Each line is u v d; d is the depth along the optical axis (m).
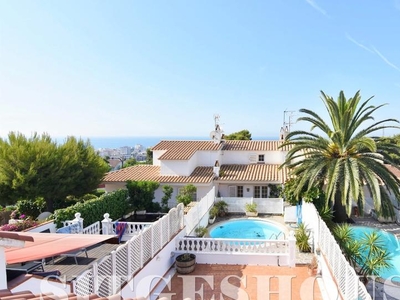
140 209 32.00
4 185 27.75
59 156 30.23
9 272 9.95
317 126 28.98
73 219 19.80
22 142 29.22
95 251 15.70
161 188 35.38
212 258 18.89
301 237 20.70
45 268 12.93
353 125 27.23
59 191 29.59
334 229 19.89
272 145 43.50
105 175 36.06
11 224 18.62
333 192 24.70
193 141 44.03
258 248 18.88
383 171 25.48
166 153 38.59
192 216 24.14
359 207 24.81
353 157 26.78
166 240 18.02
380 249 16.23
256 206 33.00
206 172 37.72
